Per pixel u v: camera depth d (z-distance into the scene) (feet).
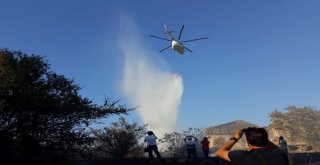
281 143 61.00
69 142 61.05
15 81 51.90
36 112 55.67
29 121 56.75
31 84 58.39
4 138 55.11
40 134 59.21
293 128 222.07
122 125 86.74
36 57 58.39
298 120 222.69
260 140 11.28
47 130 59.36
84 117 61.93
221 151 11.82
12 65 54.60
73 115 60.49
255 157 11.00
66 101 59.16
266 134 11.44
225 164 53.16
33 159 58.90
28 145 57.77
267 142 11.43
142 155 89.61
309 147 213.66
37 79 59.36
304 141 219.00
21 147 57.62
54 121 59.31
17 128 56.49
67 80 61.93
